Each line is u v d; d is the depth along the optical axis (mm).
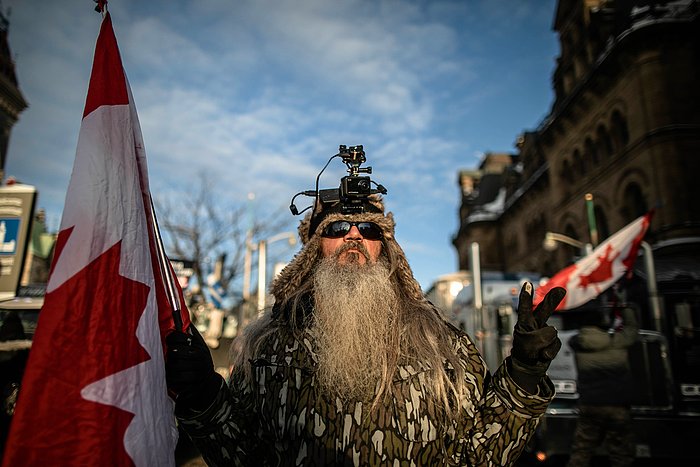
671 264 7930
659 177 19625
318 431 1526
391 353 1625
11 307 5848
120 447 1490
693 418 6430
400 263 1935
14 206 6262
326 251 1955
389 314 1726
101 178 1699
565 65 28453
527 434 1604
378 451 1489
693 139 19625
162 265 1889
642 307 7879
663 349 6652
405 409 1550
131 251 1719
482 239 41938
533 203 34438
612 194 22875
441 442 1571
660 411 6500
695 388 6602
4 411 3674
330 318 1650
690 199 19078
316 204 2145
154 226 1902
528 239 35500
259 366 1715
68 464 1389
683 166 19391
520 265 36906
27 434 1363
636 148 20938
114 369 1540
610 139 23797
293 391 1609
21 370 3900
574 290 7117
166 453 1642
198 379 1584
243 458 1635
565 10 28609
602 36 24844
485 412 1641
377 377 1582
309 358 1645
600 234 24250
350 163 2092
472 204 48188
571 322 7934
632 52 21219
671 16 20734
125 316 1632
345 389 1557
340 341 1605
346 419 1532
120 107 1826
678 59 20500
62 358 1459
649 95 20500
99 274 1608
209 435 1612
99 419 1460
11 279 6070
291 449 1551
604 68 22719
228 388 1696
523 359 1575
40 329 1461
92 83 1798
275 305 1934
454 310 12023
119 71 1867
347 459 1486
